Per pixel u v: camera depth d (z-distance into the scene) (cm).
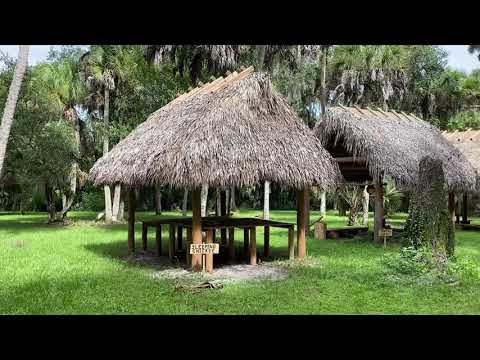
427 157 1051
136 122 2470
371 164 1495
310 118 3453
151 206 3831
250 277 968
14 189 2966
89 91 2723
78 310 721
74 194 2561
